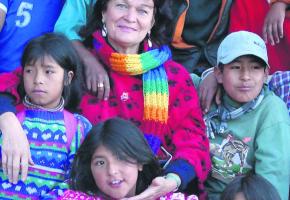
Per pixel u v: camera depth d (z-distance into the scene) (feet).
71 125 12.62
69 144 12.50
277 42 15.98
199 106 14.21
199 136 13.70
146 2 13.70
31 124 12.39
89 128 12.84
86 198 11.97
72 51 12.75
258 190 11.77
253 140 13.93
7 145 11.94
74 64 12.79
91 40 14.35
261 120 13.98
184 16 16.38
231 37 14.23
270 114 13.91
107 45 13.79
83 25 14.58
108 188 11.77
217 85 14.49
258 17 16.80
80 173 12.06
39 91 12.37
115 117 12.69
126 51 13.96
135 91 13.75
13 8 15.02
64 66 12.58
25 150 11.94
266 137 13.74
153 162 12.19
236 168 13.93
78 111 13.37
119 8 13.70
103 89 13.51
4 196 12.01
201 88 14.61
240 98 13.93
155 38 14.33
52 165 12.28
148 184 12.44
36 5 15.23
